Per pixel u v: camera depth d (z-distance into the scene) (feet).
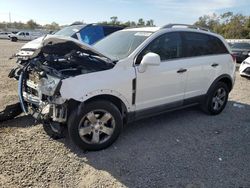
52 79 12.98
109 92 13.57
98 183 11.32
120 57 14.94
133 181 11.53
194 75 17.49
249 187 11.38
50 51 14.71
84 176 11.75
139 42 15.53
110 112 13.76
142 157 13.43
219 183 11.58
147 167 12.58
